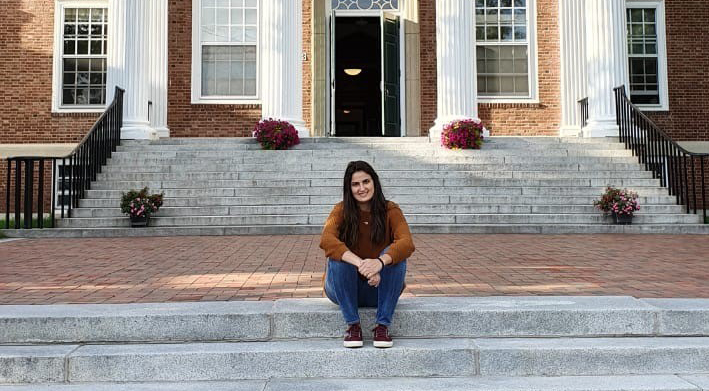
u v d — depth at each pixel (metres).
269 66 12.52
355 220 3.48
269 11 12.55
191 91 15.40
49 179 14.86
